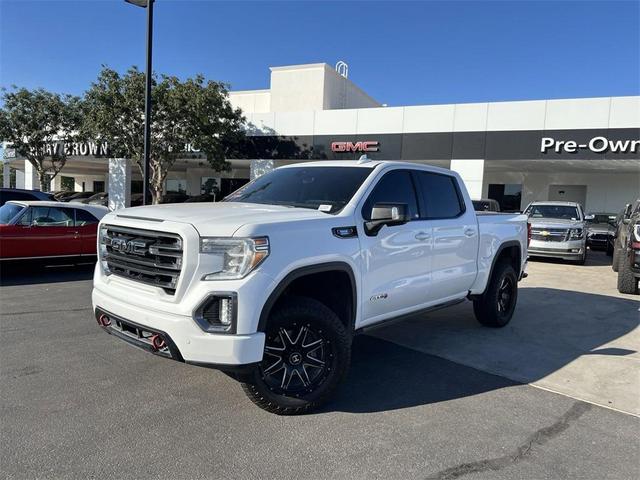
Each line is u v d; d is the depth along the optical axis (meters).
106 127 20.69
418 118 20.67
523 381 4.75
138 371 4.68
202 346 3.33
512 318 7.27
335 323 3.89
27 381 4.38
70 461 3.10
